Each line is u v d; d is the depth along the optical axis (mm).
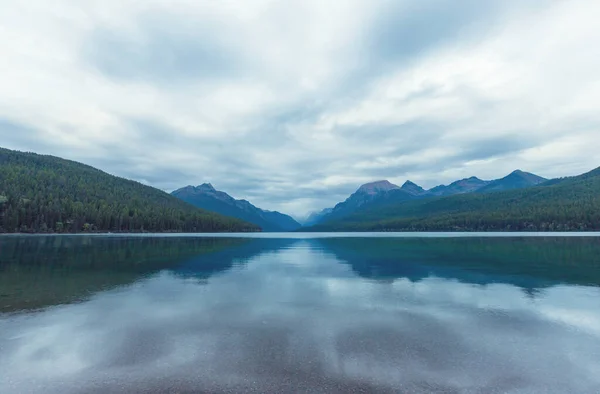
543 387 10516
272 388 10359
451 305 20812
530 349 13586
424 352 13219
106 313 18750
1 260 43094
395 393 10094
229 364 12055
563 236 116000
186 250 63688
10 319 17469
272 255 55125
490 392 10211
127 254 53375
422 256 52406
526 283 28172
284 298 22766
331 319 17781
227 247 74688
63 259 44750
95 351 13211
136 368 11711
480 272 34719
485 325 16734
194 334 15289
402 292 24719
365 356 12812
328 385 10539
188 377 11047
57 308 19750
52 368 11695
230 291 25047
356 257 51688
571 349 13586
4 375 11164
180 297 22922
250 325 16688
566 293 24141
